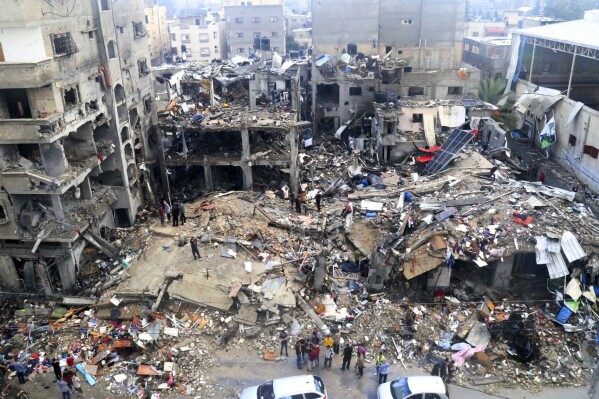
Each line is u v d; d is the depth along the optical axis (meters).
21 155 30.11
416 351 26.08
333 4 59.69
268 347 26.36
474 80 52.28
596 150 41.25
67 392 23.33
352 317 27.92
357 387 24.22
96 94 34.12
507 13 114.38
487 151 44.72
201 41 105.81
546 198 33.47
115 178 37.88
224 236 32.69
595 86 56.16
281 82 48.19
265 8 95.69
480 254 28.89
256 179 45.62
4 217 29.59
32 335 27.50
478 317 27.80
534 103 48.69
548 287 29.20
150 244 32.97
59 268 30.94
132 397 23.69
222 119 42.88
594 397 22.41
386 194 37.31
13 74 26.47
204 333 26.89
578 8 87.81
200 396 23.70
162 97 52.91
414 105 46.94
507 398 23.50
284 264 30.41
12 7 25.70
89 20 32.94
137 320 27.36
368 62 57.53
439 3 59.34
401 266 29.58
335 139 55.41
